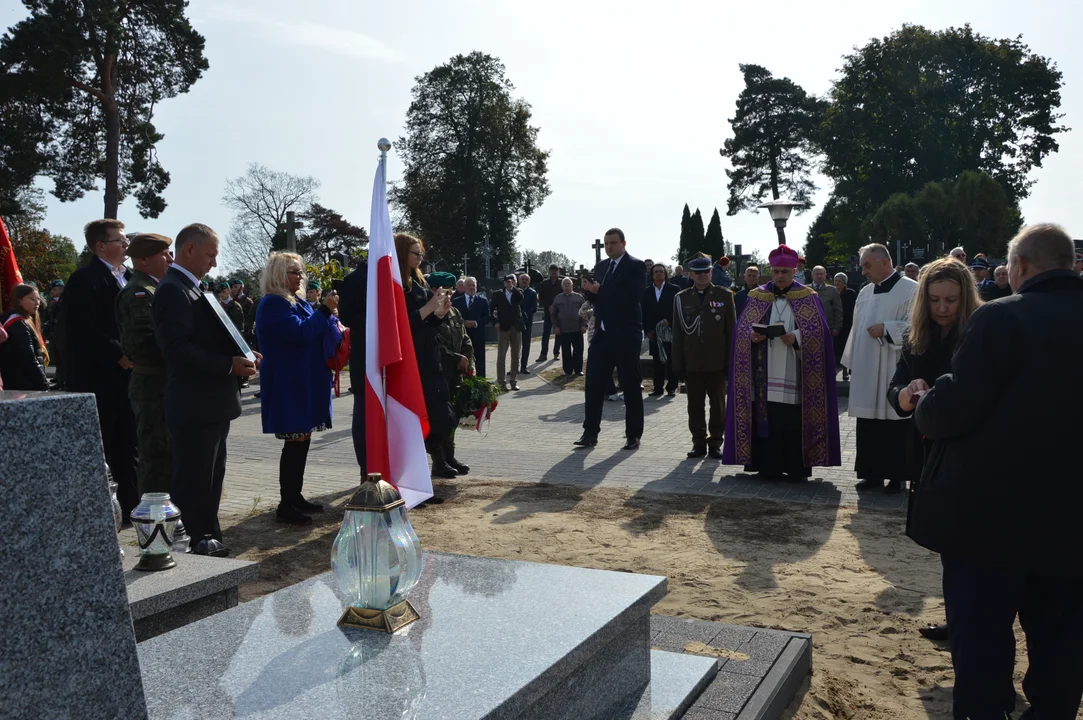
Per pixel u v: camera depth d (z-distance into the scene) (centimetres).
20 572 154
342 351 644
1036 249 296
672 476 829
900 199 4612
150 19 3159
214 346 509
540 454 959
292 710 222
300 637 272
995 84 5166
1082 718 346
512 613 291
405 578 279
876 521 650
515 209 5606
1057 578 295
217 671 246
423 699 228
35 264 3844
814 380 785
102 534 167
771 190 7481
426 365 700
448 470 821
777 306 798
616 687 301
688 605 470
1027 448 277
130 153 3341
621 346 980
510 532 621
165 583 356
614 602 301
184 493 501
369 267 451
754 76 7394
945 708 352
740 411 809
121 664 169
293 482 664
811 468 811
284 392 632
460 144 5388
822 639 424
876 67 5341
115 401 621
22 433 156
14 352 738
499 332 1639
